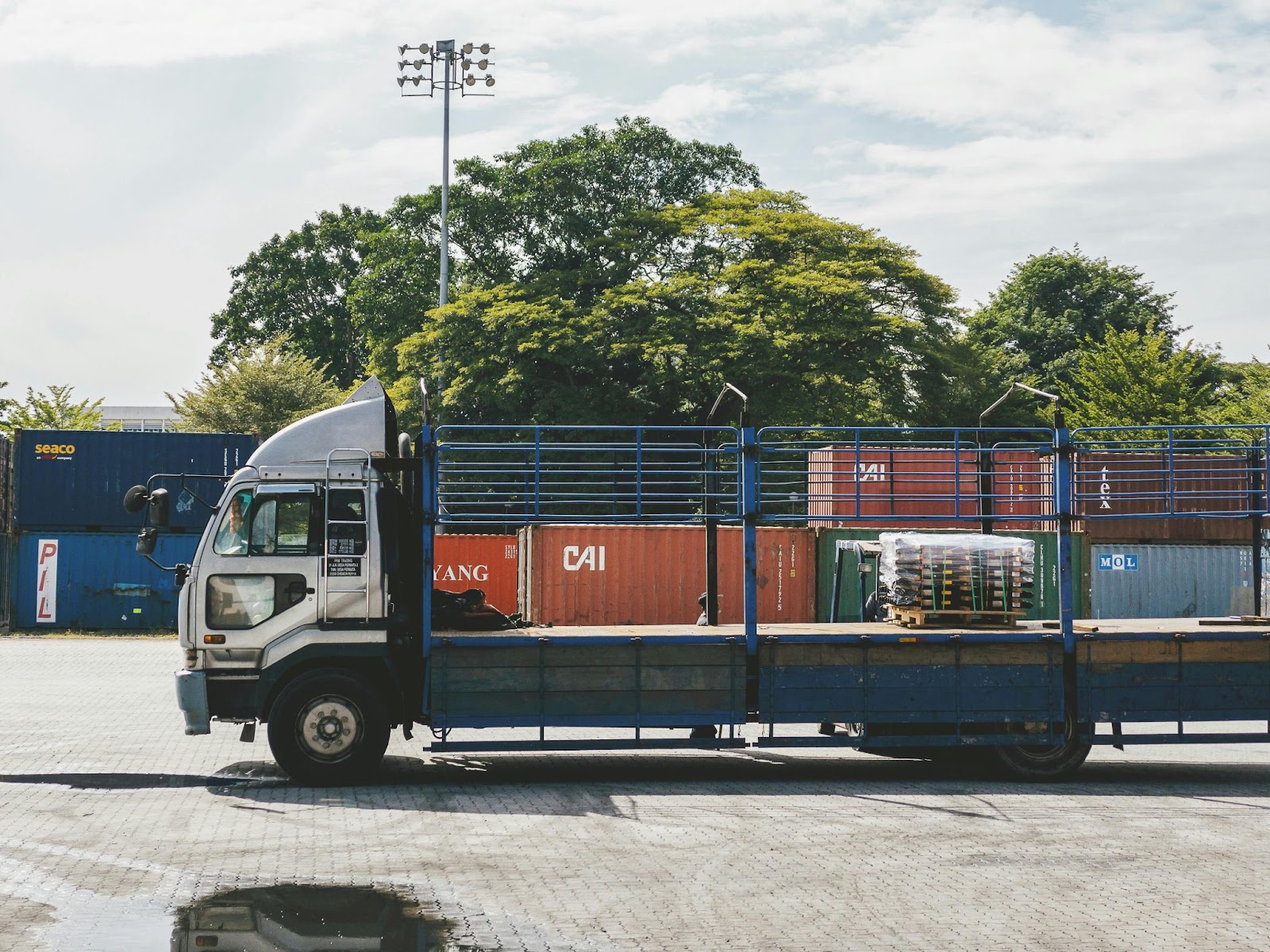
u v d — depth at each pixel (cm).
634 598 2091
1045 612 2088
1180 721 1225
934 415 4050
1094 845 925
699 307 3819
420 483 1245
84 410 5309
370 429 1191
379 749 1143
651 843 915
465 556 2459
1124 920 723
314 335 6359
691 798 1109
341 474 1174
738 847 904
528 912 726
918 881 810
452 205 4425
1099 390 4584
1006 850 903
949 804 1088
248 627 1145
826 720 1188
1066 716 1213
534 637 1164
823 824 992
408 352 3944
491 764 1317
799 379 3750
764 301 3844
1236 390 5019
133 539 2953
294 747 1138
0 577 2856
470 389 3778
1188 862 870
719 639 1180
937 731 1218
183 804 1050
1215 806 1096
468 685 1154
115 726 1488
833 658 1194
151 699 1755
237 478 1162
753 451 1212
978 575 1255
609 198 4453
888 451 1269
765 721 1180
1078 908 749
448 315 3791
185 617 1142
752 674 1184
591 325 3747
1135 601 2473
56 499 2939
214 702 1151
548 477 3559
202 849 879
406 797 1098
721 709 1179
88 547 2950
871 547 1389
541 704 1159
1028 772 1230
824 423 3706
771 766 1322
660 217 4134
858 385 3931
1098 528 2503
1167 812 1062
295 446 1179
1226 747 1524
